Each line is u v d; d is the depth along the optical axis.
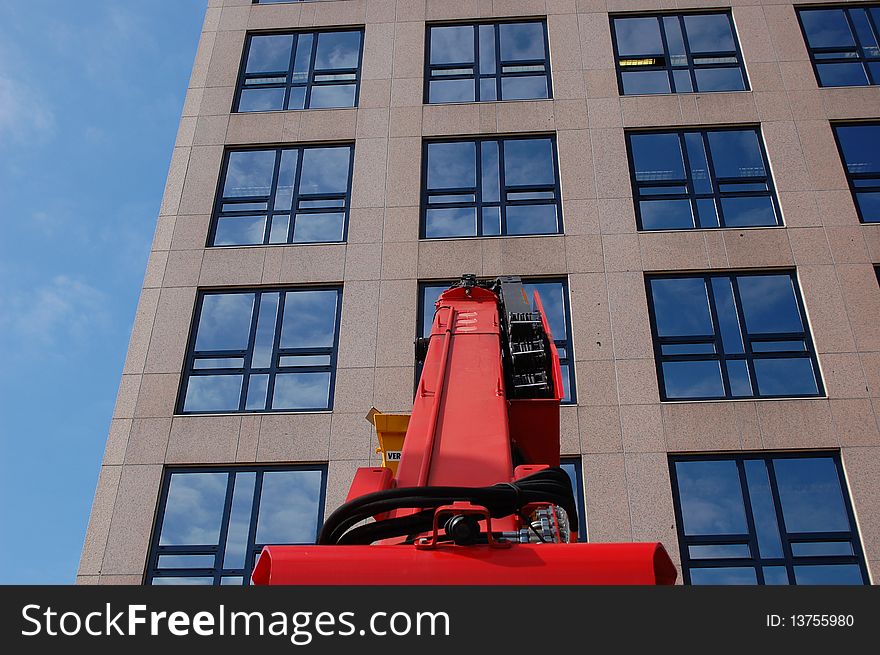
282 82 19.02
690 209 16.47
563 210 16.44
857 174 16.66
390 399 14.50
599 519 13.07
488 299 7.43
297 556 3.44
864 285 15.17
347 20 19.70
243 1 20.30
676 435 13.78
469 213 16.77
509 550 3.46
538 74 18.56
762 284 15.48
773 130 17.16
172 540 13.48
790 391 14.34
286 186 17.44
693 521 13.12
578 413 14.07
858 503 13.02
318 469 14.02
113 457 14.16
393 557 3.43
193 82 19.03
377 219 16.62
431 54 19.08
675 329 15.08
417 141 17.64
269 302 15.95
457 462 4.93
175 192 17.36
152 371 15.09
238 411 14.77
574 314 15.15
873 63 18.06
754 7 18.91
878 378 14.16
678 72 18.30
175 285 16.12
